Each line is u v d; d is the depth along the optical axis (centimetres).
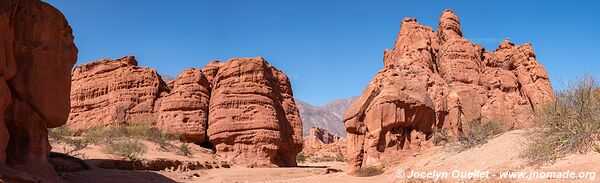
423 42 2808
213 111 4238
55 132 3309
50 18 1385
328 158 6988
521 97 2706
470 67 2656
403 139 2158
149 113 4372
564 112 1322
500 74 2714
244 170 3281
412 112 2158
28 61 1313
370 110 2192
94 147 3222
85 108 4519
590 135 1228
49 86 1357
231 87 4281
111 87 4500
